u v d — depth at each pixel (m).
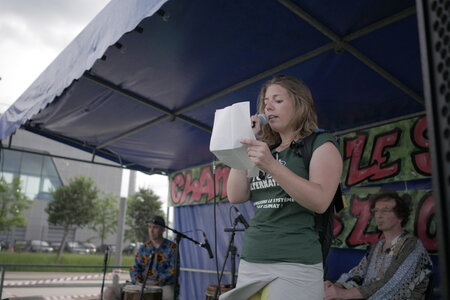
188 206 6.81
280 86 1.45
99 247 39.03
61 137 5.72
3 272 6.44
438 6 0.62
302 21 2.95
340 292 3.01
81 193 31.58
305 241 1.26
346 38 3.05
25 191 39.81
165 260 4.96
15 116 4.52
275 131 1.58
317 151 1.30
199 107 4.56
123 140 5.80
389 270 2.99
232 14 2.91
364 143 4.50
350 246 4.33
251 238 1.34
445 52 0.59
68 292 11.73
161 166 7.07
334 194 1.28
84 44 3.26
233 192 1.52
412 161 4.03
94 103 4.52
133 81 3.99
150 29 3.10
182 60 3.57
